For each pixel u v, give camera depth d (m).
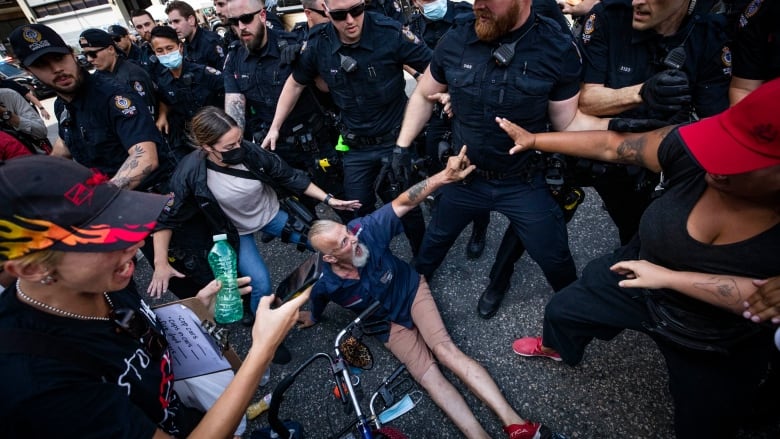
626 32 1.57
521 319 2.33
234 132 1.84
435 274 2.73
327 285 1.94
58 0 22.19
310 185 2.31
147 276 3.34
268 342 0.92
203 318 1.27
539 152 1.81
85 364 0.81
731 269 0.97
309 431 2.00
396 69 2.33
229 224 2.09
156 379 1.02
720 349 1.08
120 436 0.75
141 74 3.07
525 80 1.58
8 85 4.31
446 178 1.76
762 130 0.80
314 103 2.88
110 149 2.13
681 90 1.19
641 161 1.27
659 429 1.74
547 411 1.88
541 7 2.31
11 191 0.66
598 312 1.47
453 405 1.82
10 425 0.67
